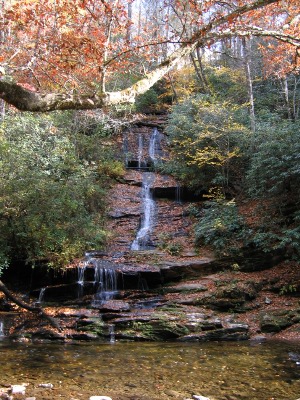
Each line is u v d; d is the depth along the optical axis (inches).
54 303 414.9
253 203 553.9
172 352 295.9
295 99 751.7
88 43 249.3
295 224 466.3
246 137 574.2
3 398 195.9
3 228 445.1
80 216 502.9
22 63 278.2
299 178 449.1
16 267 460.8
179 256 493.0
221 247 481.4
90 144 681.0
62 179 513.7
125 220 592.1
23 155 473.1
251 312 386.3
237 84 844.0
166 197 662.5
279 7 374.3
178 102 794.2
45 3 280.7
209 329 345.7
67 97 156.9
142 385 221.1
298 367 251.8
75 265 449.4
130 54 287.4
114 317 365.7
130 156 773.9
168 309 386.0
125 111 717.9
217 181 587.5
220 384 221.9
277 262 457.1
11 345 319.6
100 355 287.6
